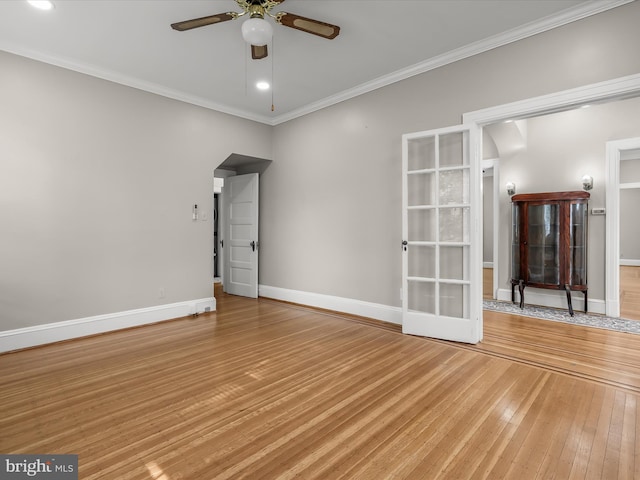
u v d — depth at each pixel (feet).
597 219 14.69
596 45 8.57
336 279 14.85
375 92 13.25
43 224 10.84
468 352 9.97
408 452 5.53
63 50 10.68
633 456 5.38
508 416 6.57
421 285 11.82
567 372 8.54
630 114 14.07
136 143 12.85
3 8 8.55
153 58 11.24
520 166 16.99
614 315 14.07
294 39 10.14
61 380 8.20
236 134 16.03
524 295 16.65
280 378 8.31
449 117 11.23
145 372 8.67
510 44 9.91
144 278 13.10
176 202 14.01
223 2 8.43
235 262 19.27
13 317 10.31
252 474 5.03
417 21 9.30
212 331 12.18
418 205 11.87
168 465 5.22
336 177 14.76
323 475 5.01
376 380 8.17
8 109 10.23
